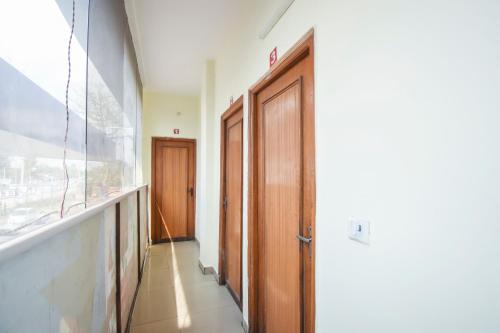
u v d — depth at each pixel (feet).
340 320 3.28
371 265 2.79
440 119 2.10
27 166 2.00
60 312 2.45
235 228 8.32
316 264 3.83
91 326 3.45
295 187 4.73
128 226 6.86
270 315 5.77
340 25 3.33
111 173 5.11
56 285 2.37
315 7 3.89
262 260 6.25
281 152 5.33
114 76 5.35
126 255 6.45
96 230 3.69
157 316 7.25
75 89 3.00
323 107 3.71
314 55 3.91
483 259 1.82
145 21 7.91
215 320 7.11
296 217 4.68
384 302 2.62
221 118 9.77
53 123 2.43
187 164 15.96
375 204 2.75
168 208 15.52
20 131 1.90
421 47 2.27
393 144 2.53
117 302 5.22
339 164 3.34
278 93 5.46
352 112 3.11
